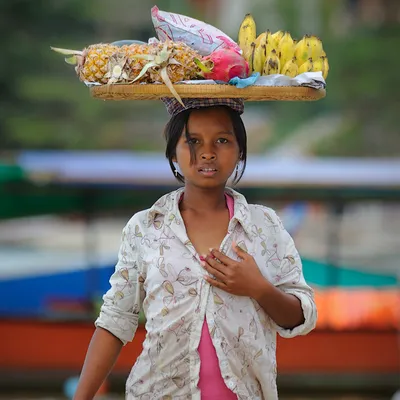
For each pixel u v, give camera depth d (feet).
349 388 46.47
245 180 44.57
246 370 16.63
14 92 118.73
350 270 46.83
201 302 16.52
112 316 17.39
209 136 16.79
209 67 16.48
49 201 46.24
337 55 119.65
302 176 44.75
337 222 46.78
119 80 16.37
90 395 17.29
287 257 17.44
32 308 47.21
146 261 17.06
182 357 16.56
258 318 16.79
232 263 16.47
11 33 119.24
